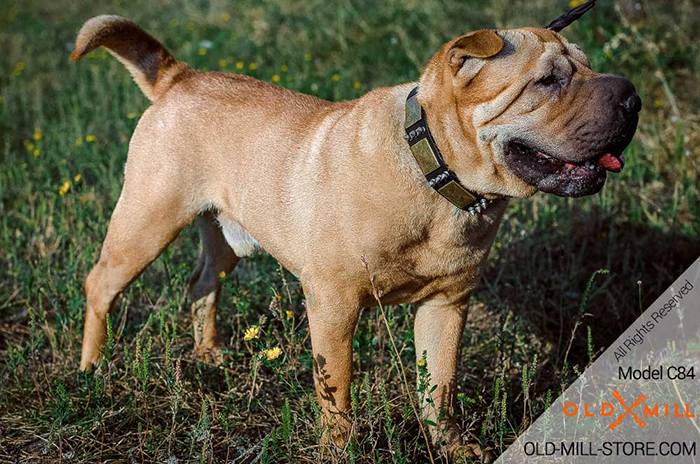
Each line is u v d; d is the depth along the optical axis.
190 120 3.86
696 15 8.03
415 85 3.23
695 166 5.93
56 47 9.93
